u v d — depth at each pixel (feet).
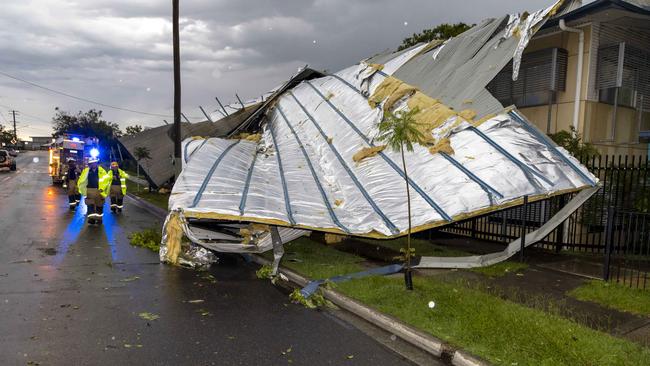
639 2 41.50
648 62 40.86
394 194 31.40
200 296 23.62
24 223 45.19
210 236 31.73
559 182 27.66
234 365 15.55
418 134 22.62
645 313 19.77
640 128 41.34
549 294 22.74
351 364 15.97
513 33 36.99
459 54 41.57
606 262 24.59
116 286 24.73
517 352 15.80
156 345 17.04
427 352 17.17
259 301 23.18
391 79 43.65
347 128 42.50
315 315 21.24
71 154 91.25
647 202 33.19
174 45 55.16
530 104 42.27
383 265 29.50
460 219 27.12
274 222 27.89
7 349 16.15
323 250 34.60
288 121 52.11
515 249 29.81
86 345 16.79
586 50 38.27
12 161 139.23
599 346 15.99
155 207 61.41
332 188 35.40
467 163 30.58
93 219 46.93
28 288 23.63
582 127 38.34
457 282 25.12
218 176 35.37
